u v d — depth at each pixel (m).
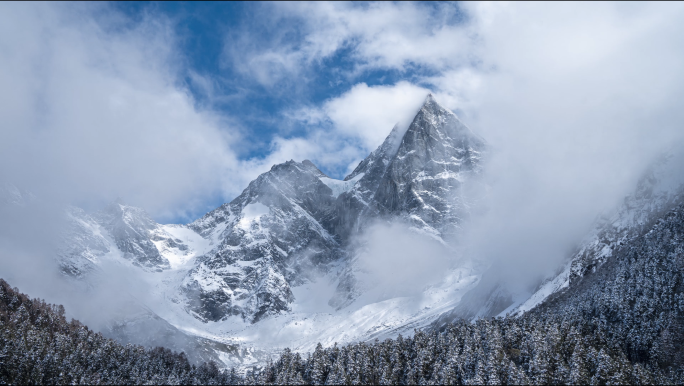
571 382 172.25
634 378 168.75
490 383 178.25
